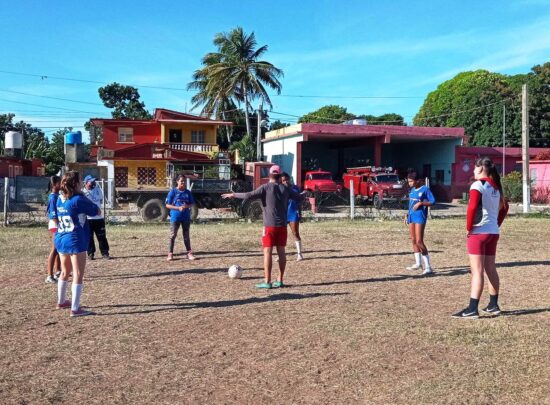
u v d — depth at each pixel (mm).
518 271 9891
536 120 48781
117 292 8195
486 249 6617
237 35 46719
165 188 21141
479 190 6414
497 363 5016
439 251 12594
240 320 6562
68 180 6805
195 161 27344
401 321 6426
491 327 6129
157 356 5340
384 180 31438
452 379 4656
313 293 8039
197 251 12516
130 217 21000
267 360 5195
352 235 15688
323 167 44656
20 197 32469
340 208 29828
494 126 49688
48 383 4684
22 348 5590
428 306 7199
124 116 62438
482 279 6520
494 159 38250
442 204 35281
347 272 9836
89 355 5383
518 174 35344
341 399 4324
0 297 7895
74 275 6812
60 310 7141
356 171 33594
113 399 4375
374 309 7035
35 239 14531
